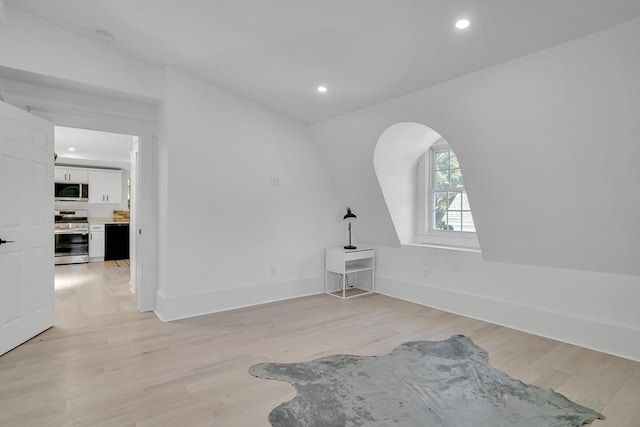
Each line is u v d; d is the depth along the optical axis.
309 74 3.29
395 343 3.09
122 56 3.32
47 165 3.22
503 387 2.34
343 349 2.96
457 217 4.41
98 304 4.17
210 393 2.24
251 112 4.14
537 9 2.04
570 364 2.71
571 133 2.54
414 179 4.75
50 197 3.29
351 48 2.75
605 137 2.41
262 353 2.86
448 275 4.11
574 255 3.08
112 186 7.58
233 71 3.46
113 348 2.92
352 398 2.19
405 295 4.56
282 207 4.46
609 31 2.10
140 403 2.12
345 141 4.34
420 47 2.59
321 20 2.44
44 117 3.24
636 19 1.99
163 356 2.78
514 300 3.54
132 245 4.77
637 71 2.11
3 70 2.84
